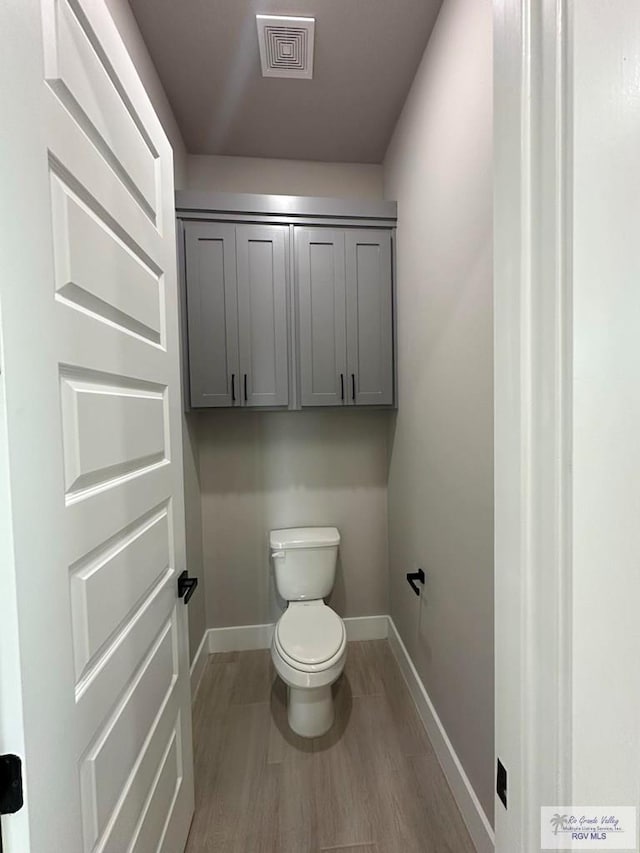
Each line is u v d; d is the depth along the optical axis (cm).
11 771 47
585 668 43
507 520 50
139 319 91
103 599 71
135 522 88
